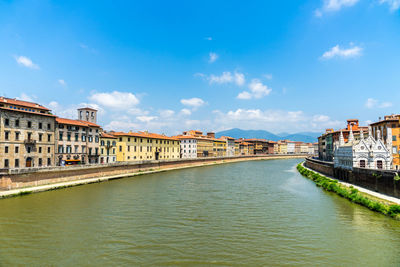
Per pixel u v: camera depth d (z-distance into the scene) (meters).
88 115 107.62
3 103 62.06
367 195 43.66
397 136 66.69
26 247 25.09
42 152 67.50
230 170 105.75
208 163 141.12
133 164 86.06
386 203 37.94
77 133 79.19
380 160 55.78
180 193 51.91
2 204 40.38
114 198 46.41
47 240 26.83
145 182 67.50
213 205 41.97
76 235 28.28
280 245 26.06
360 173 52.81
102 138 89.62
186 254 23.97
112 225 31.62
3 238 27.17
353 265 22.02
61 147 73.94
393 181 41.59
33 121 65.25
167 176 82.38
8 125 59.31
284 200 45.81
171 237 27.98
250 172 97.12
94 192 51.69
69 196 47.22
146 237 27.92
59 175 58.91
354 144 57.34
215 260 22.84
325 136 138.75
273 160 191.38
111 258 23.06
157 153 120.25
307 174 83.69
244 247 25.55
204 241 26.95
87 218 34.22
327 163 80.00
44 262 22.19
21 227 30.42
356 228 30.75
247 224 32.38
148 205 41.50
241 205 42.03
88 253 23.98
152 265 21.86
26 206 39.41
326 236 28.34
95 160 85.81
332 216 35.62
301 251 24.69
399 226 31.25
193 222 33.06
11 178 48.53
